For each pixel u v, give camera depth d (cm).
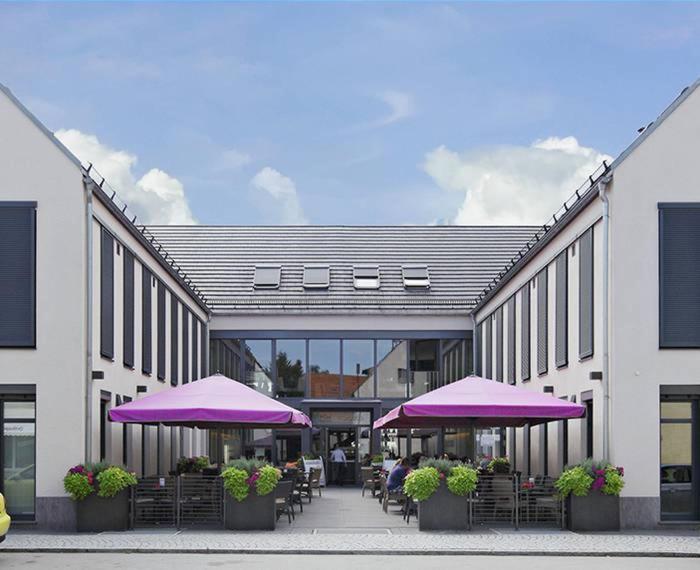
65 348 1758
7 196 1772
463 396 1842
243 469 1764
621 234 1789
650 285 1784
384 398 3384
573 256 2055
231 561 1384
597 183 1820
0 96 1786
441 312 3400
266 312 3388
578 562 1393
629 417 1767
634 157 1800
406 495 1955
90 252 1788
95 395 1828
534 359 2434
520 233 3844
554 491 1789
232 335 3403
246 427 2161
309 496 2534
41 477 1738
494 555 1469
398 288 3538
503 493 1773
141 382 2278
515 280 2680
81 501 1716
